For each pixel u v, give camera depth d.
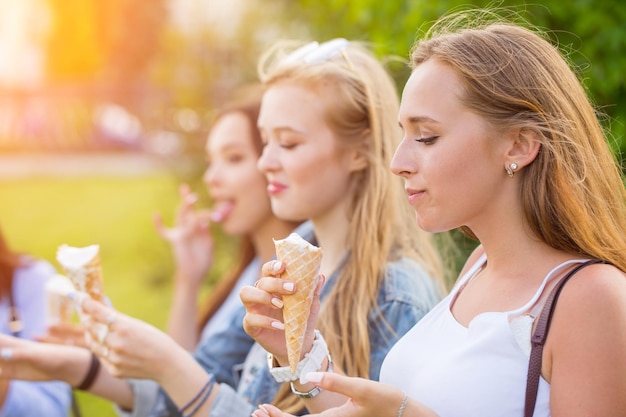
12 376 3.33
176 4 10.73
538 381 2.03
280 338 2.40
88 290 3.09
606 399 1.92
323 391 2.39
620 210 2.20
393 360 2.37
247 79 8.73
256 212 4.20
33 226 15.59
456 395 2.10
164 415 3.49
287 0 7.54
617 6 4.19
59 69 20.45
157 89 13.41
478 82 2.12
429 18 4.44
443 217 2.16
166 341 2.99
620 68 4.17
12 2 20.16
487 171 2.13
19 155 21.34
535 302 2.08
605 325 1.95
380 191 3.13
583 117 2.20
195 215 4.64
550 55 2.22
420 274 3.08
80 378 3.41
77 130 21.41
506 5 4.23
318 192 3.12
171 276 11.16
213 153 4.32
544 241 2.14
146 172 20.41
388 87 3.25
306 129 3.11
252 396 3.16
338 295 3.04
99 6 19.05
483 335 2.11
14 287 4.16
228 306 4.33
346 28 5.80
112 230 14.85
